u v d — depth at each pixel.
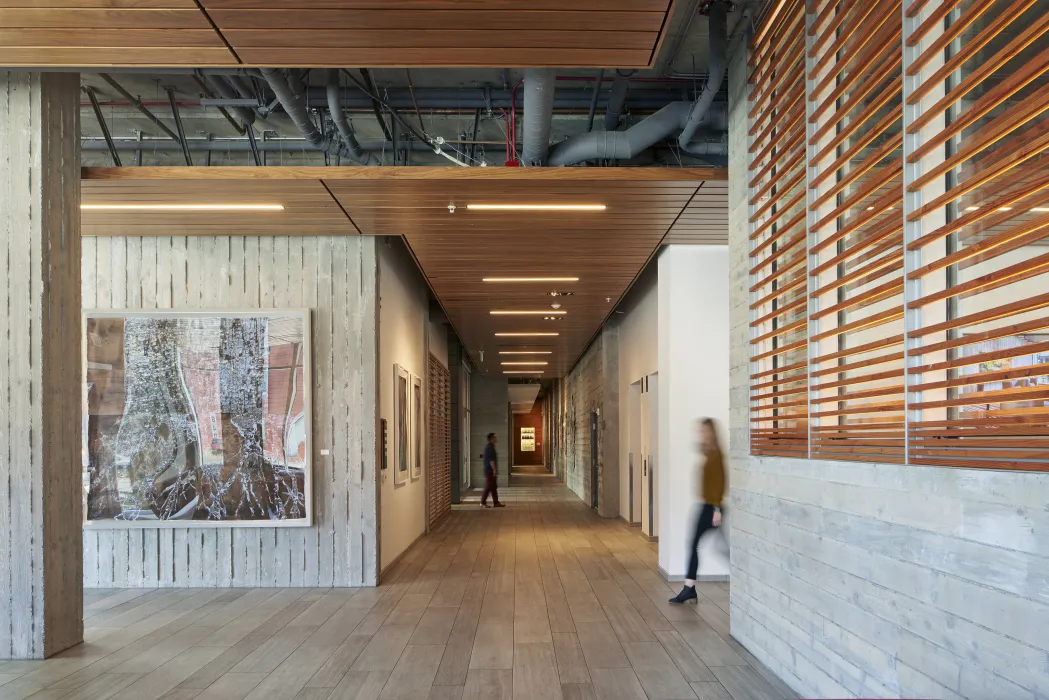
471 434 23.83
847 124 3.86
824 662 3.67
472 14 3.51
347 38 3.74
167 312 7.19
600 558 8.78
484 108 7.06
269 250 7.35
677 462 7.42
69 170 5.27
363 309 7.33
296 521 7.11
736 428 5.27
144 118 7.50
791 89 4.29
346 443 7.27
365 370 7.30
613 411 13.57
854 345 3.77
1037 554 2.16
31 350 4.96
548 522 12.74
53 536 4.98
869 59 3.33
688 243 7.38
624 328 12.82
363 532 7.20
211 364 7.20
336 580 7.17
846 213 3.82
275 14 3.49
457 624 5.67
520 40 3.77
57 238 5.12
